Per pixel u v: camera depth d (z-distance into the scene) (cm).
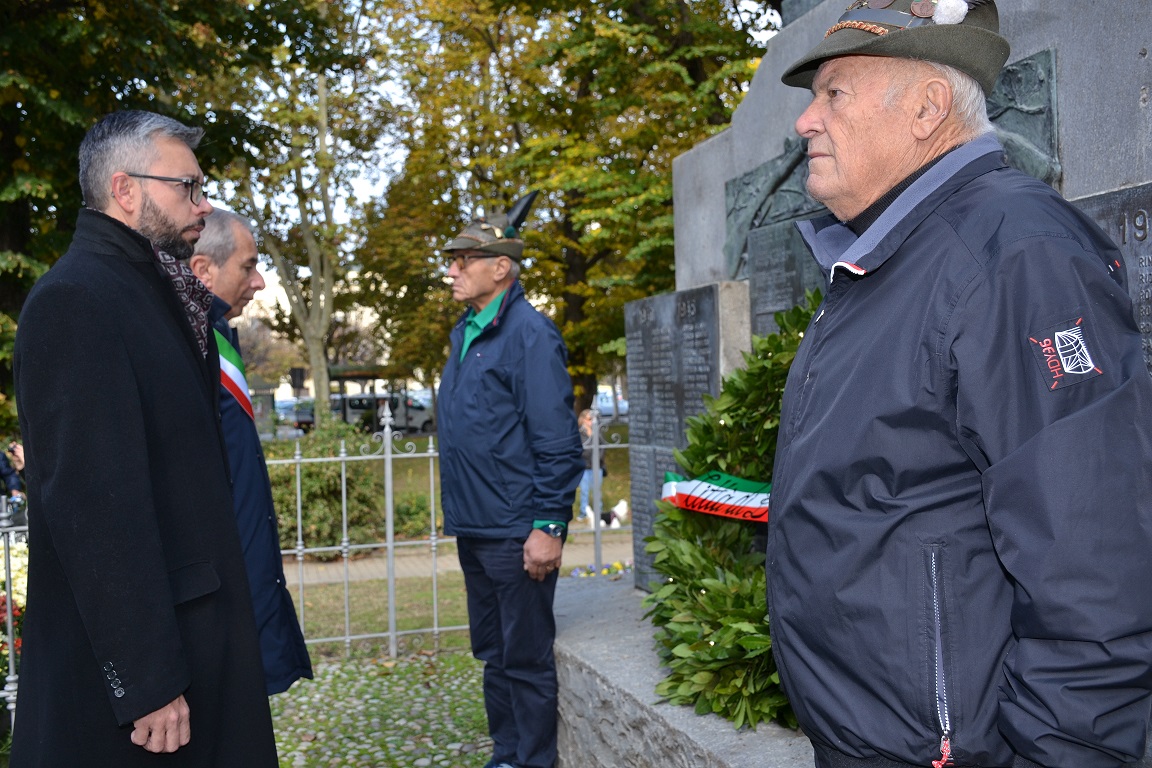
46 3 817
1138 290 231
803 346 171
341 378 4194
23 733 195
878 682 145
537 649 357
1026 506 127
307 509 966
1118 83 246
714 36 1265
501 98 1817
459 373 370
